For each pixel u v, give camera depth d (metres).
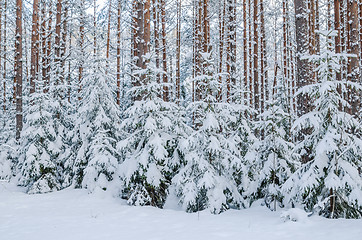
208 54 10.51
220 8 23.06
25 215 8.96
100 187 12.09
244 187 10.88
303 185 7.14
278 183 9.71
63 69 17.22
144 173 10.45
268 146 9.98
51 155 14.42
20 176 15.48
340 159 7.24
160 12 21.98
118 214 9.00
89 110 13.09
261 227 6.85
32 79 17.61
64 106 16.33
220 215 8.68
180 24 25.17
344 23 18.81
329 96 7.36
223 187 9.82
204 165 9.66
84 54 20.23
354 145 7.06
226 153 10.13
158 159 10.06
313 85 7.61
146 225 7.59
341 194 7.16
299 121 7.58
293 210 7.08
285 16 23.17
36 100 14.34
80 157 13.04
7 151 16.64
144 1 13.21
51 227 7.45
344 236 5.51
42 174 13.68
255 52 16.72
